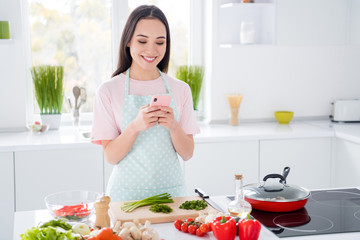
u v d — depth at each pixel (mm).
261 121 3873
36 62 3596
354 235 1563
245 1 3520
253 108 3844
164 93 2143
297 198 1760
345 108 3738
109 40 3703
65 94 3682
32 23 3543
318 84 3930
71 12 3602
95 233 1383
